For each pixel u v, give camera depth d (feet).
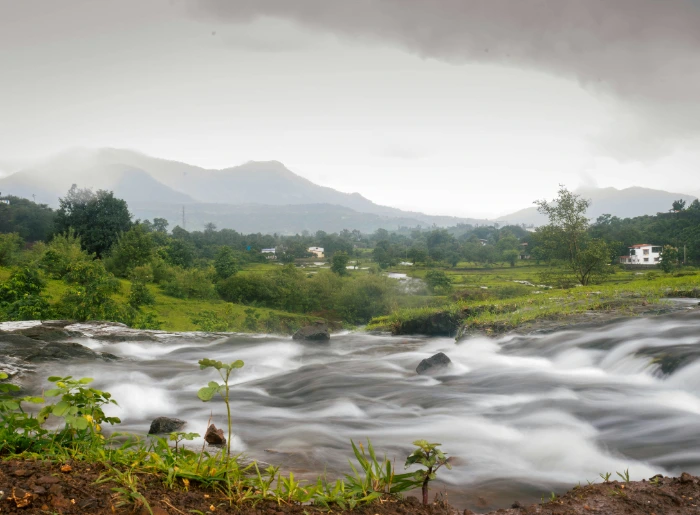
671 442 21.95
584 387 32.37
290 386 38.22
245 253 515.50
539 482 17.84
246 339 69.15
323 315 238.27
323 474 17.65
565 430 24.08
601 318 53.11
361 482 13.02
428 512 12.26
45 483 10.79
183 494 11.30
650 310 54.70
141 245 234.17
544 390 32.12
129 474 11.63
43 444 13.80
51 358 45.70
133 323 110.73
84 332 67.21
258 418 28.19
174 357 56.85
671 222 503.61
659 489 13.73
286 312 229.25
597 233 454.81
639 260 449.06
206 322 147.43
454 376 38.91
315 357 55.67
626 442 22.34
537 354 45.78
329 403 31.63
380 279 243.19
